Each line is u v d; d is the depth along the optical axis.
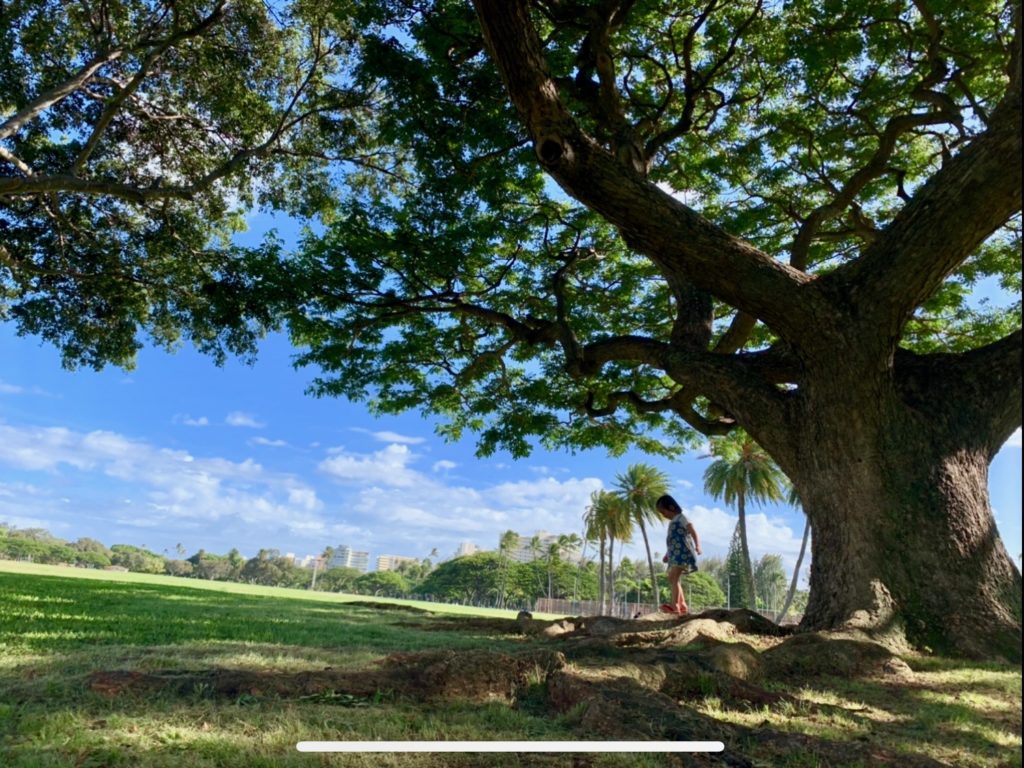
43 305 15.38
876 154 9.65
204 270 15.65
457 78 9.67
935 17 9.43
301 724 2.57
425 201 11.19
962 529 5.31
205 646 4.66
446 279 11.70
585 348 9.16
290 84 15.38
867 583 5.25
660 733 2.54
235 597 14.03
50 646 4.42
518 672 3.41
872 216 12.55
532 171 11.21
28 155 13.50
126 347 16.41
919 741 2.71
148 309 16.48
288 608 10.55
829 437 5.75
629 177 5.61
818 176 11.79
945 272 5.35
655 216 5.69
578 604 67.12
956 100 10.59
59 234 14.92
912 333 12.93
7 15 12.46
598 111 9.57
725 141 11.98
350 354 12.60
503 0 4.68
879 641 4.85
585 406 12.48
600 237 12.44
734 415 6.91
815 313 5.66
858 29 9.71
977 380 5.91
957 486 5.47
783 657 4.25
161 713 2.70
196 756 2.20
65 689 3.04
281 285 11.01
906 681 4.02
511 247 12.66
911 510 5.37
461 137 10.12
